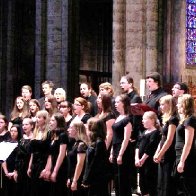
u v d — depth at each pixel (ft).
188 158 46.96
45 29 104.68
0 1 128.57
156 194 52.16
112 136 53.98
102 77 138.51
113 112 55.26
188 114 46.78
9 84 128.57
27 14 131.85
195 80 110.32
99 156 49.01
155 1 88.79
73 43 106.42
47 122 55.83
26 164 57.06
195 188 47.11
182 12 108.68
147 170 52.13
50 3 103.96
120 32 88.58
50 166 54.85
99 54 142.61
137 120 55.11
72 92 105.70
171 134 48.60
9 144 58.23
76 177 50.47
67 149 53.78
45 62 104.73
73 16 106.63
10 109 128.36
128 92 57.41
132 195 57.93
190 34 110.73
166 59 104.94
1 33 128.67
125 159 52.90
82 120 55.11
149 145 51.70
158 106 55.52
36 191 55.83
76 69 108.06
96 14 141.28
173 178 48.88
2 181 58.95
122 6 88.63
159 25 99.14
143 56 88.53
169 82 105.09
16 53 130.11
